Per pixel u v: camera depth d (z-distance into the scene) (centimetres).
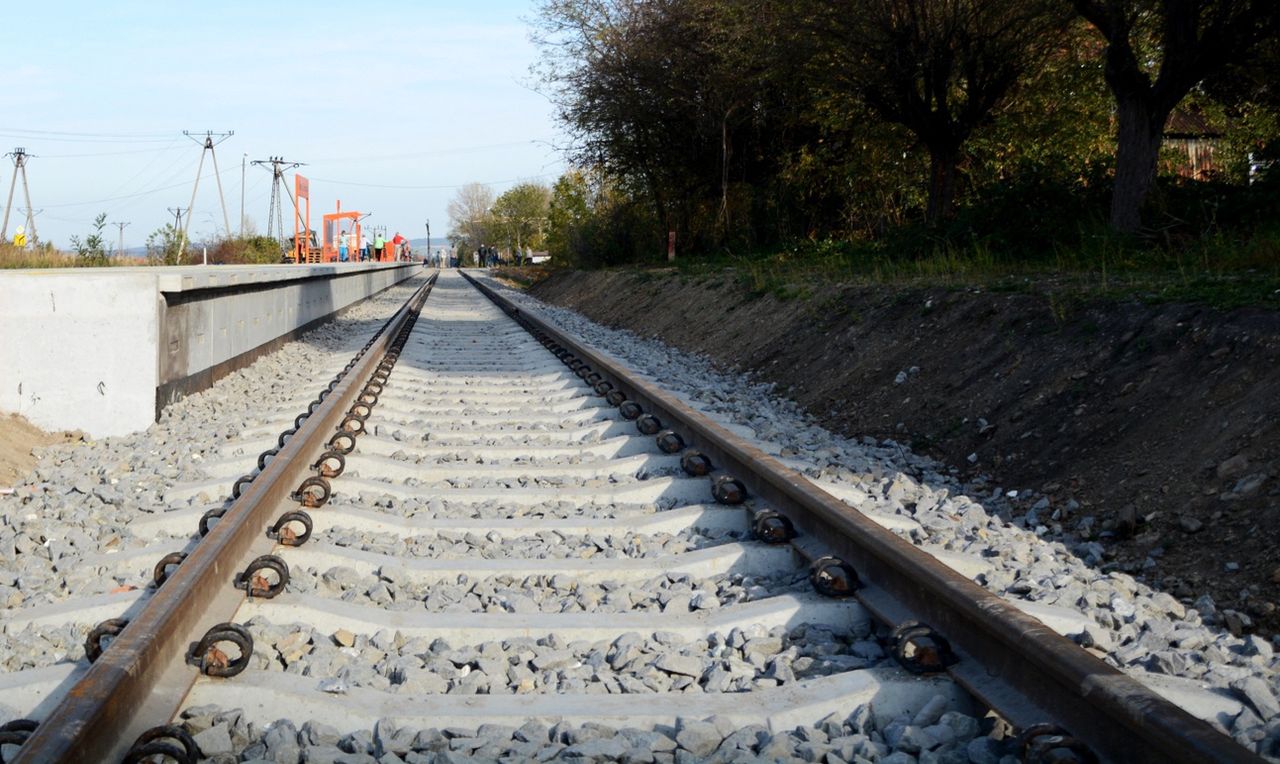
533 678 371
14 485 695
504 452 761
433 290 4431
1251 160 1438
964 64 1911
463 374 1252
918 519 586
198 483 644
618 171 3525
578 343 1359
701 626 416
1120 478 620
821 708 338
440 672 377
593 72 3256
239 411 991
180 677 341
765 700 344
